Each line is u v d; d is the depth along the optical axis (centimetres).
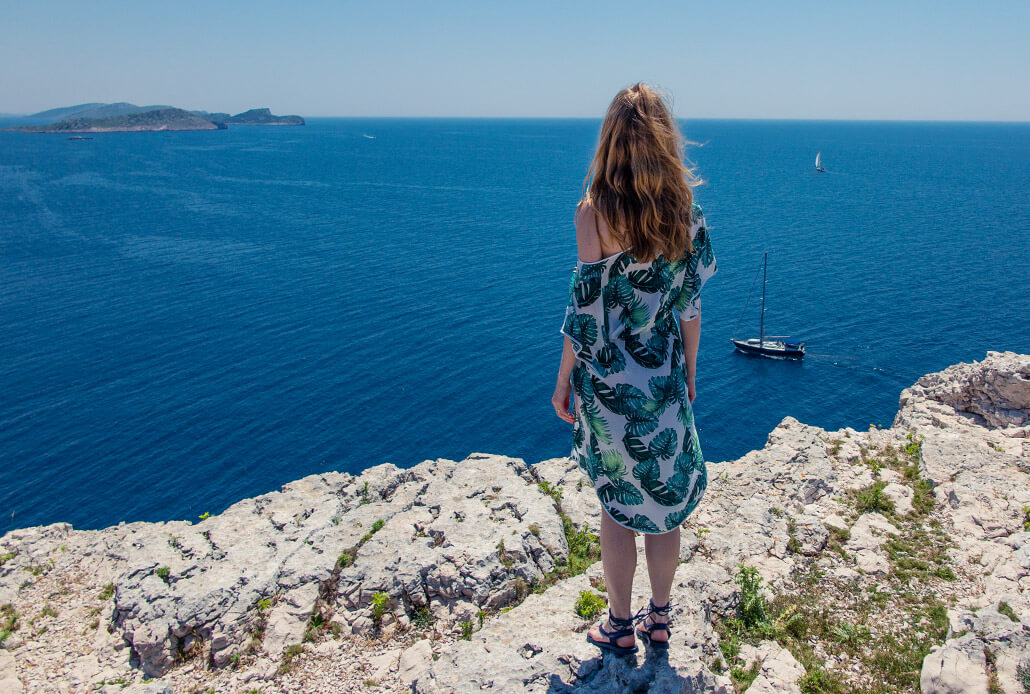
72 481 3397
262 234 9675
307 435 3869
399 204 12800
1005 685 379
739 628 464
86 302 6278
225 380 4612
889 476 705
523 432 3878
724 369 4994
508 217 11325
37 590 626
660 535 338
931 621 474
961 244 8950
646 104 269
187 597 517
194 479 3422
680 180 279
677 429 319
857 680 420
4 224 10062
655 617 368
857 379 4772
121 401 4284
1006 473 670
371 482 796
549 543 571
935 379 954
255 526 666
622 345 310
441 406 4216
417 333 5512
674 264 304
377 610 502
